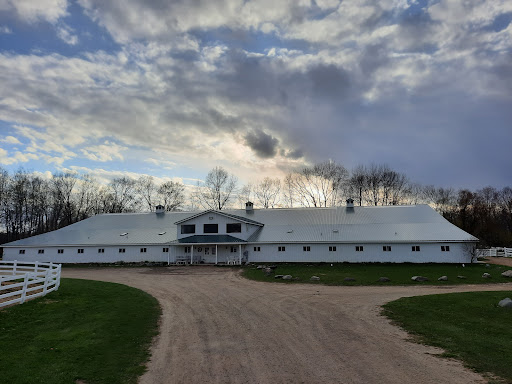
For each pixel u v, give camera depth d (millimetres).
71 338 11922
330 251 41312
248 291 22812
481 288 23891
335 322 14625
